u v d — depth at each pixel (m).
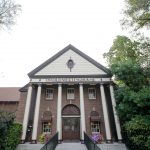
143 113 18.27
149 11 15.32
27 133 22.41
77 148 18.03
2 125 14.43
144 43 19.38
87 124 23.39
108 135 21.50
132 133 17.52
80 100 23.17
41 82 23.89
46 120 23.30
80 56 25.53
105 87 25.34
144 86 18.59
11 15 14.65
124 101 19.61
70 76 24.30
